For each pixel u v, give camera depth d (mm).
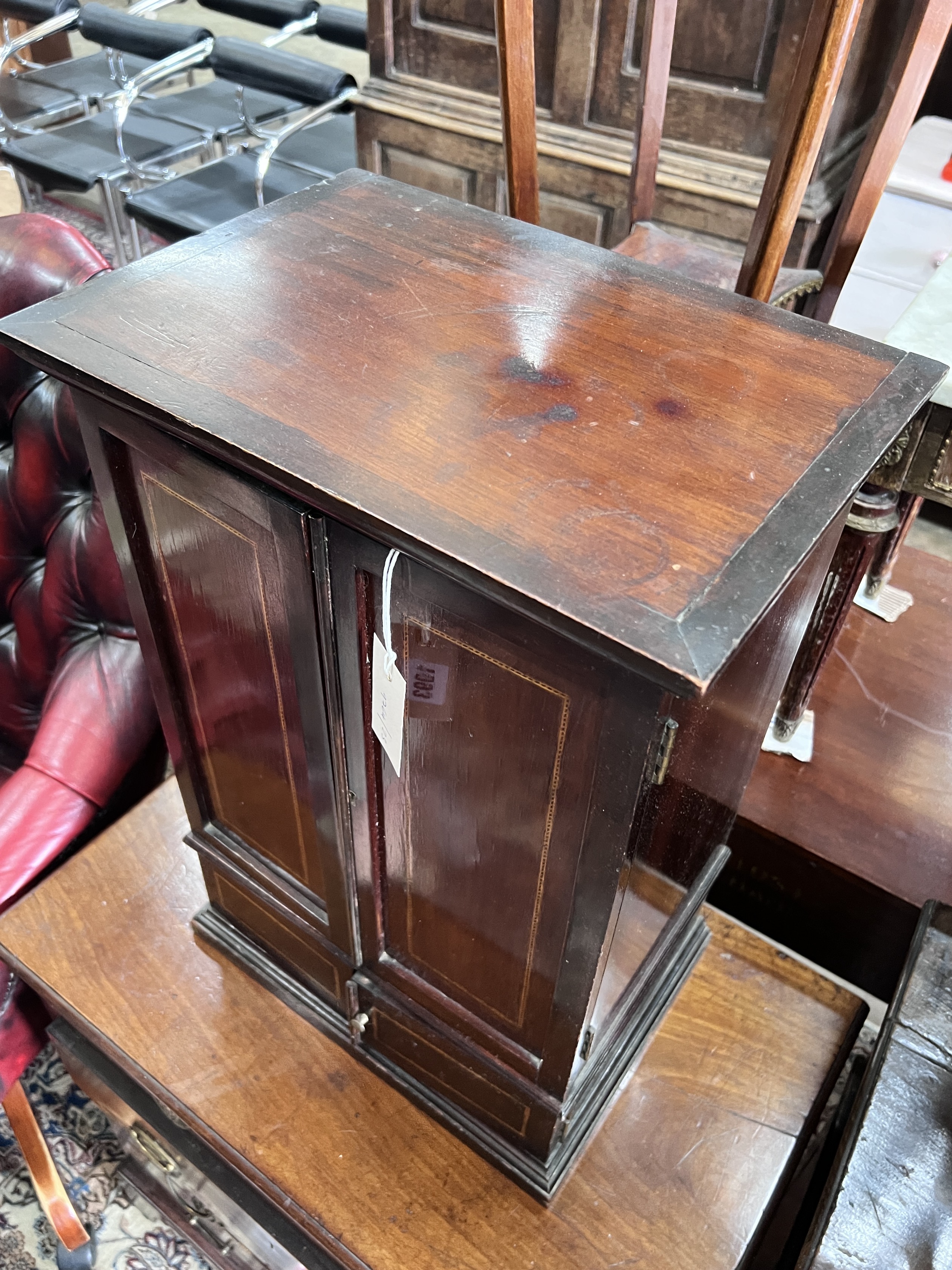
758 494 589
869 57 1623
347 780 776
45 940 1087
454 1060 887
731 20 1636
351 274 767
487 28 1940
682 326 739
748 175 1755
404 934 862
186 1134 1023
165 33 2680
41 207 3291
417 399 642
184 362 666
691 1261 869
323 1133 951
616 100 1839
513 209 1173
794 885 1291
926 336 1117
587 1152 933
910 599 1573
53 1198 1183
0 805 1131
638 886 712
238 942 1065
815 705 1410
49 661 1286
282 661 737
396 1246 878
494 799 676
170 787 1237
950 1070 931
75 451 1128
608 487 584
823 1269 803
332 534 615
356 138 2301
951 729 1390
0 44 3588
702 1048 1013
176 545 749
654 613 503
